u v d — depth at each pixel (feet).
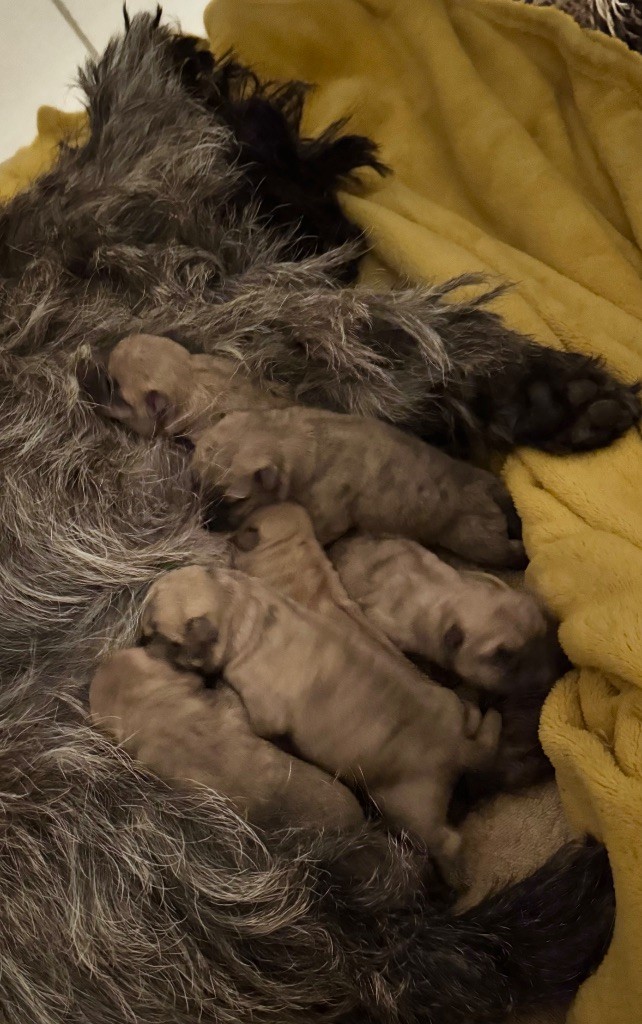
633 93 1.99
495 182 2.09
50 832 1.50
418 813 1.50
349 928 1.45
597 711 1.53
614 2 2.17
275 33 2.23
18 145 3.08
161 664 1.57
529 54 2.12
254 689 1.55
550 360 1.76
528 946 1.45
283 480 1.75
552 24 2.03
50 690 1.62
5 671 1.65
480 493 1.75
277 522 1.73
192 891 1.46
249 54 2.26
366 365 1.81
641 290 1.98
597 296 1.96
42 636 1.69
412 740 1.51
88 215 1.91
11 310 1.84
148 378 1.77
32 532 1.70
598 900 1.47
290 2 2.19
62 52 3.16
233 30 2.23
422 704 1.52
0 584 1.68
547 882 1.49
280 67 2.28
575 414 1.72
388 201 2.13
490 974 1.44
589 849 1.50
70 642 1.68
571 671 1.61
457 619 1.62
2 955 1.44
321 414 1.78
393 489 1.74
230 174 2.02
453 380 1.79
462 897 1.57
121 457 1.77
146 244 1.94
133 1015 1.42
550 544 1.65
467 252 2.02
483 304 1.85
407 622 1.68
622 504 1.66
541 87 2.13
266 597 1.61
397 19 2.18
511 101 2.15
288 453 1.74
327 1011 1.44
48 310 1.84
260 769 1.49
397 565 1.72
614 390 1.73
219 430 1.75
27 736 1.56
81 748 1.54
